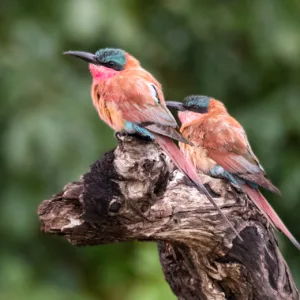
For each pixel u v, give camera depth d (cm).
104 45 1416
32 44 1424
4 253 1405
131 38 1413
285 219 1502
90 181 855
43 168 1356
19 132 1343
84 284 1524
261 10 1516
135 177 848
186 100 1110
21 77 1394
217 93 1566
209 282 916
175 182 886
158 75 1470
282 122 1480
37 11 1453
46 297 1373
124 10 1424
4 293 1359
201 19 1566
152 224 874
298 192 1472
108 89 978
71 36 1402
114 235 877
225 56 1566
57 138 1348
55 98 1389
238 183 1012
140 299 1269
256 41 1516
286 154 1487
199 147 1047
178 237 890
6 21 1459
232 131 1048
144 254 1293
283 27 1507
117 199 852
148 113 949
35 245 1478
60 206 863
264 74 1559
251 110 1498
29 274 1396
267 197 1491
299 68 1529
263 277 895
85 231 869
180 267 927
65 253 1512
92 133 1378
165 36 1571
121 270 1514
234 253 895
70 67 1437
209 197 868
